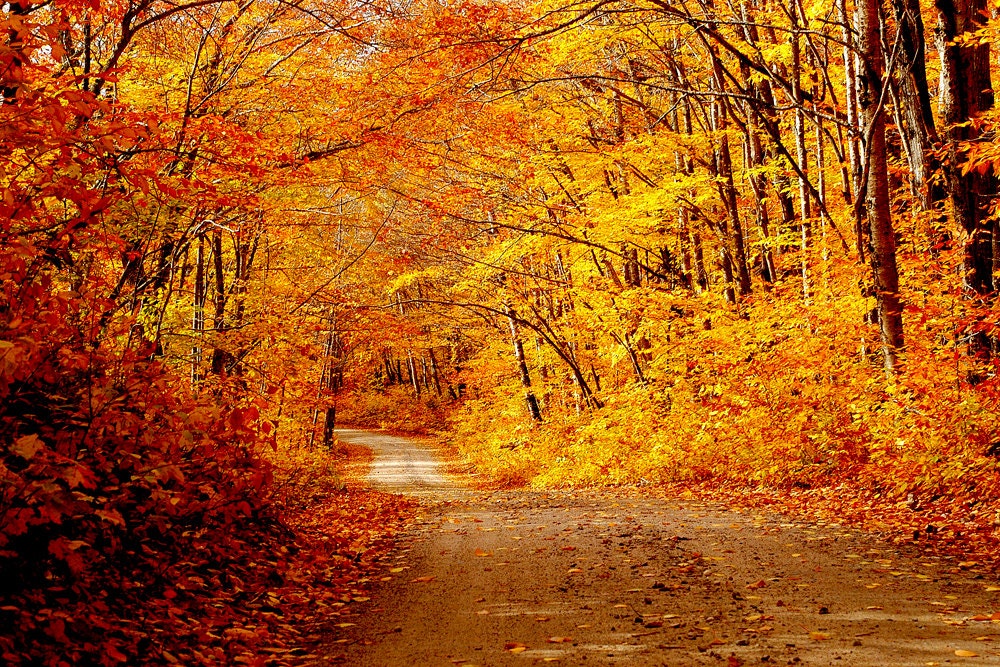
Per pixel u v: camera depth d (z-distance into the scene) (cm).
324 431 3203
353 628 644
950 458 1029
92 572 588
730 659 492
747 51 1694
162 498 601
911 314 1266
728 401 1579
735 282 1922
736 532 978
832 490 1232
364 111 1379
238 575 770
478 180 1923
